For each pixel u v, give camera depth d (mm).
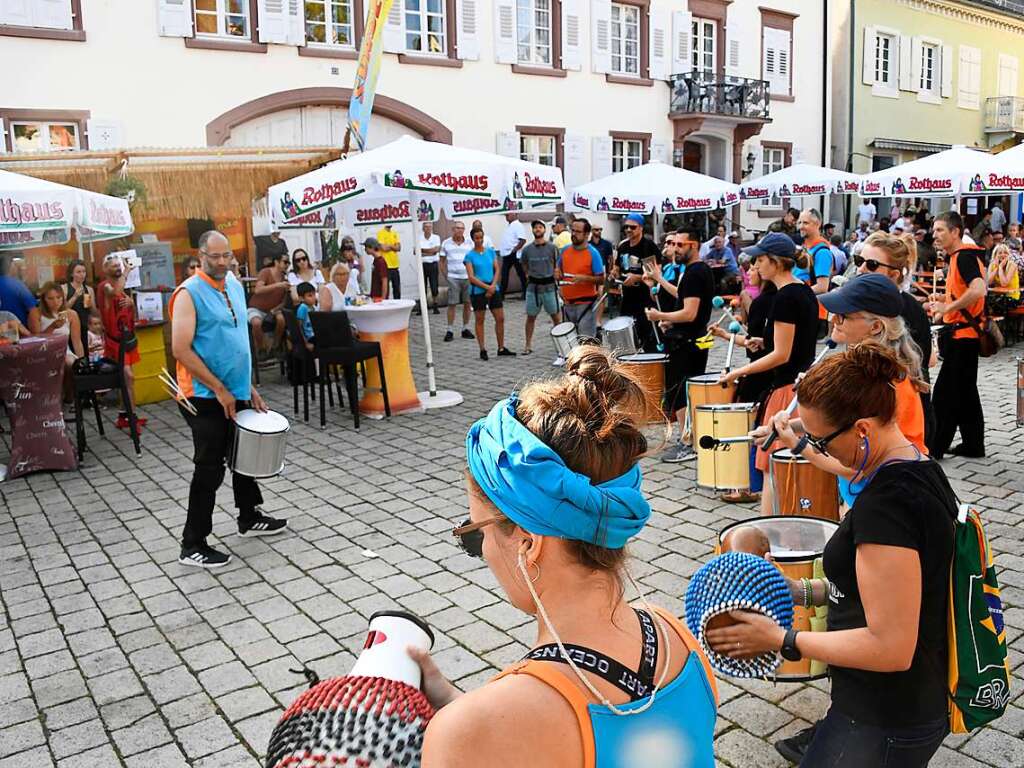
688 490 5887
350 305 9414
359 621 4195
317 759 1049
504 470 1111
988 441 6863
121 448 7742
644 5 20516
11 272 10422
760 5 23016
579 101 19672
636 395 1214
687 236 6555
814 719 3217
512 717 1014
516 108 18656
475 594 4426
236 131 15336
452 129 17750
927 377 4004
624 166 21094
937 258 12141
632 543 4977
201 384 4824
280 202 8164
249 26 15125
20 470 6895
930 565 1788
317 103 16016
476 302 11438
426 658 1225
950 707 1883
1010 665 3502
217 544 5281
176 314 4711
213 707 3504
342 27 16297
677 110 21219
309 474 6691
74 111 13461
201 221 11523
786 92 24125
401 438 7676
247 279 11422
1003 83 30812
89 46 13516
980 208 21312
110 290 8508
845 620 1982
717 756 3027
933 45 27781
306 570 4828
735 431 5348
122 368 7480
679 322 6582
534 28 18891
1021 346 11250
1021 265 11734
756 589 1704
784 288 4570
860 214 23875
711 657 1744
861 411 1890
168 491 6465
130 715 3465
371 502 5973
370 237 14516
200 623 4246
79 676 3783
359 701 1092
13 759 3195
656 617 1248
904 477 1823
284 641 4031
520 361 11414
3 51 12836
